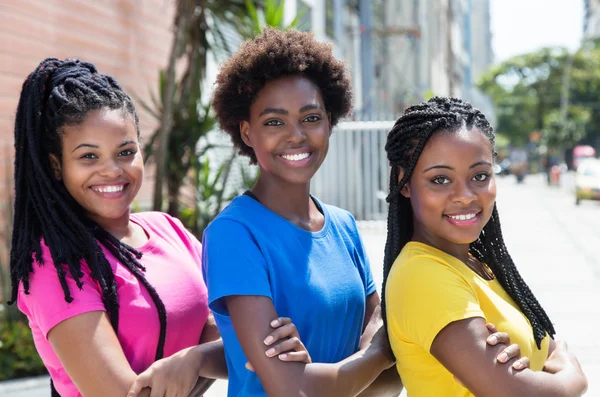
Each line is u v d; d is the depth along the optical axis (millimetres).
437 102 1931
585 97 50188
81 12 6051
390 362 1975
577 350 5242
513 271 2039
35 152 1890
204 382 2070
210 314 2117
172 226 2229
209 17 6516
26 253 1838
